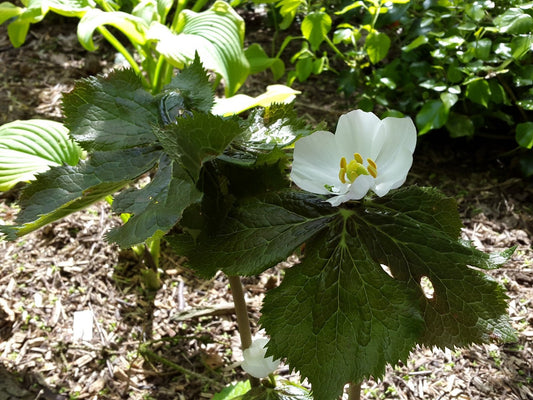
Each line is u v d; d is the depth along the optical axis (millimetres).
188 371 521
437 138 843
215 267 214
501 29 645
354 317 200
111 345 554
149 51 783
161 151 239
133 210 209
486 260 209
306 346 200
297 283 208
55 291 612
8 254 654
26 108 902
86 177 232
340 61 1031
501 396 501
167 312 594
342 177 213
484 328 206
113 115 253
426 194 223
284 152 248
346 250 209
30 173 496
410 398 500
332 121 875
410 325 197
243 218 222
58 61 1039
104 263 648
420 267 209
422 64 770
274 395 330
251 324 577
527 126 683
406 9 780
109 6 761
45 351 544
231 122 202
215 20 694
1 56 1047
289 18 903
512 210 720
